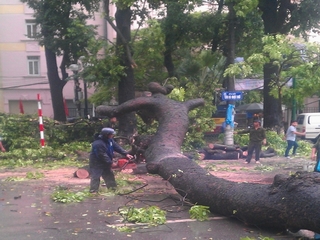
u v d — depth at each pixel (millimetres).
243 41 21953
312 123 28000
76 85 26578
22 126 19016
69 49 23812
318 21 20844
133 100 11477
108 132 9445
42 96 36688
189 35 21625
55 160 16141
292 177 6172
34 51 36188
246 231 6555
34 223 7078
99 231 6570
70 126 20312
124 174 11969
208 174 8094
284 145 19391
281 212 6043
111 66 18859
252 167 14492
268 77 22203
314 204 5582
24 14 35781
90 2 21766
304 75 15719
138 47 20781
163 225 6910
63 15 22625
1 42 35938
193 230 6605
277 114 22344
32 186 10797
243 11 16781
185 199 8250
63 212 7844
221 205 7137
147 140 11992
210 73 20734
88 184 11008
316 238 6051
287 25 21797
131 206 8062
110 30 34062
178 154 9523
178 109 11039
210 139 23281
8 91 36438
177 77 21281
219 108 27984
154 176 12156
